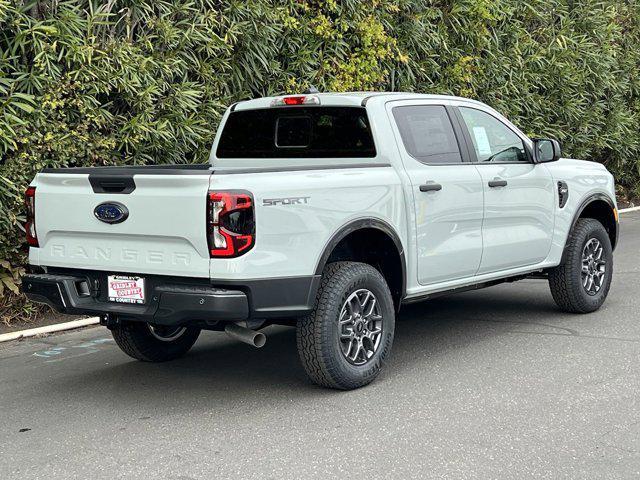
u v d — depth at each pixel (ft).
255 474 12.78
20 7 22.39
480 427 14.53
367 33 31.07
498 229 20.48
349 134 18.56
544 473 12.55
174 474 12.88
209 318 15.01
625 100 48.39
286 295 15.51
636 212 48.11
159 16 25.85
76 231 16.38
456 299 26.13
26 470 13.21
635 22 47.57
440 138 19.44
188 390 17.38
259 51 27.89
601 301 23.43
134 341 19.01
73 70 23.50
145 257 15.58
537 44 40.45
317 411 15.69
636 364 18.08
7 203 22.88
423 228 18.35
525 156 21.76
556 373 17.60
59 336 22.67
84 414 15.97
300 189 15.71
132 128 24.68
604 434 14.05
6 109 22.43
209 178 14.79
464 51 37.01
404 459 13.20
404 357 19.34
